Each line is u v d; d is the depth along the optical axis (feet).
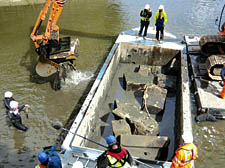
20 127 21.38
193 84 28.17
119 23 47.11
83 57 34.42
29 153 19.20
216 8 55.36
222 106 22.93
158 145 18.88
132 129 21.93
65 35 41.50
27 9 54.65
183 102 22.22
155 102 25.50
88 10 54.24
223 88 23.66
